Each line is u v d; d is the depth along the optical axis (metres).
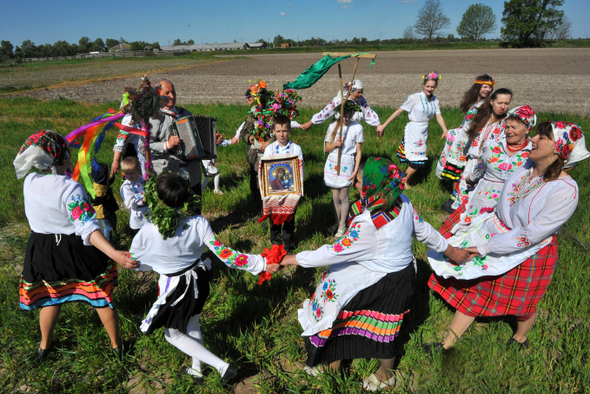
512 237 2.74
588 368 2.83
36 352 3.15
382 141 9.02
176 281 2.65
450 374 2.84
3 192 6.48
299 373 2.94
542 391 2.71
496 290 2.94
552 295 3.66
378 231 2.43
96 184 4.36
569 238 4.56
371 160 2.44
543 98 19.53
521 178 2.92
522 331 3.14
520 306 2.94
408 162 6.56
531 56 53.53
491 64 42.72
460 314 3.12
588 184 6.34
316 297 2.78
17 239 5.01
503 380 2.81
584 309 3.47
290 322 3.43
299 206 5.74
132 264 2.61
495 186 3.91
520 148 3.71
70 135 2.93
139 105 3.55
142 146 4.35
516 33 82.31
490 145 3.88
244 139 5.47
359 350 2.77
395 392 2.80
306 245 4.78
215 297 3.66
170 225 2.43
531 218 2.72
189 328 2.83
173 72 39.41
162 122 4.34
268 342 3.28
